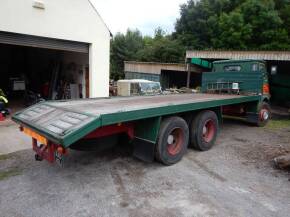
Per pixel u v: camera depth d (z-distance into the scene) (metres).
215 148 5.46
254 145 5.76
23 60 14.79
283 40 26.22
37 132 3.20
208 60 19.03
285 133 7.14
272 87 16.75
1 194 3.27
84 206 3.01
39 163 4.34
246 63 7.79
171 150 4.42
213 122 5.38
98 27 9.63
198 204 3.09
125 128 3.92
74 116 3.22
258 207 3.06
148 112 3.64
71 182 3.64
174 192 3.39
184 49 32.12
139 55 37.75
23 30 7.69
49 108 3.94
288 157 4.29
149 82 11.62
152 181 3.71
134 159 4.61
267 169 4.27
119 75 39.16
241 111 7.85
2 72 14.30
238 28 27.78
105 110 3.46
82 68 11.04
